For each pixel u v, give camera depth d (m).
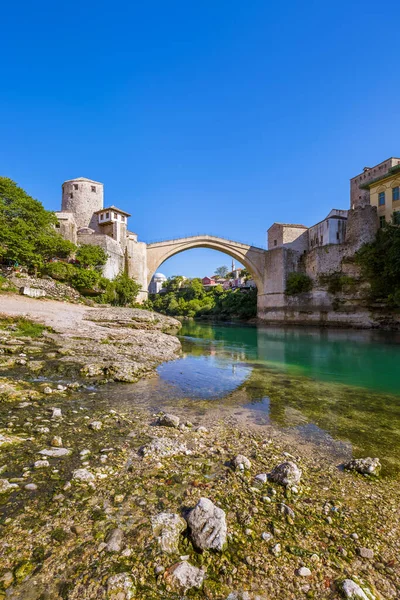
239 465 4.67
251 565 2.86
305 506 3.86
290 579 2.73
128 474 4.31
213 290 101.88
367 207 44.09
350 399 9.56
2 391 7.55
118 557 2.84
